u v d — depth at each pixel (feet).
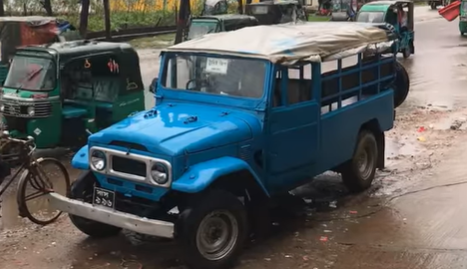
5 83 33.83
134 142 18.83
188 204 18.43
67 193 21.63
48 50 32.89
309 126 22.31
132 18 100.32
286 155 21.50
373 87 27.61
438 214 24.12
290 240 21.57
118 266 19.57
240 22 65.57
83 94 34.91
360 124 25.94
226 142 19.31
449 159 32.09
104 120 34.68
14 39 44.93
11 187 27.02
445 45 89.45
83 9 64.59
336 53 23.15
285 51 20.93
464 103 48.01
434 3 164.76
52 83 32.81
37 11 88.99
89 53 33.60
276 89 20.76
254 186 20.03
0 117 33.14
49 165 23.22
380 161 28.78
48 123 32.65
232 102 21.03
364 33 25.76
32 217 21.68
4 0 86.07
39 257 20.34
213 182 18.57
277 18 82.23
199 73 21.97
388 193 26.94
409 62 72.64
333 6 120.26
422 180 28.66
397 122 41.73
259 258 20.03
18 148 21.22
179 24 72.02
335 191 27.32
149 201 19.48
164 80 22.88
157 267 19.45
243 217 19.49
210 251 18.83
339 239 21.67
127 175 19.08
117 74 34.78
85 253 20.65
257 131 20.33
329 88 23.63
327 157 23.71
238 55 20.93
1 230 22.79
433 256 20.12
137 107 36.06
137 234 22.25
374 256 20.18
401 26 74.84
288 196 26.48
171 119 20.44
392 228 22.71
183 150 18.15
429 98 50.49
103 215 19.06
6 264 19.76
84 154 21.04
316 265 19.49
